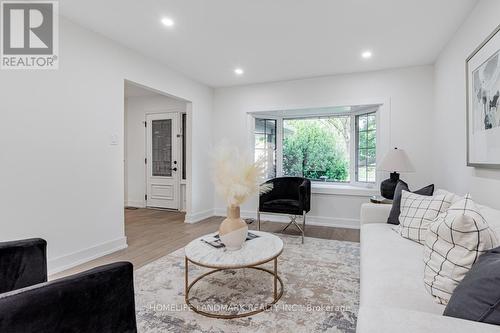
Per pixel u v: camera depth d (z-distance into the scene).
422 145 3.68
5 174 2.13
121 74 3.12
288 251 3.03
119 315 1.04
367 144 4.29
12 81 2.19
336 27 2.69
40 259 1.39
